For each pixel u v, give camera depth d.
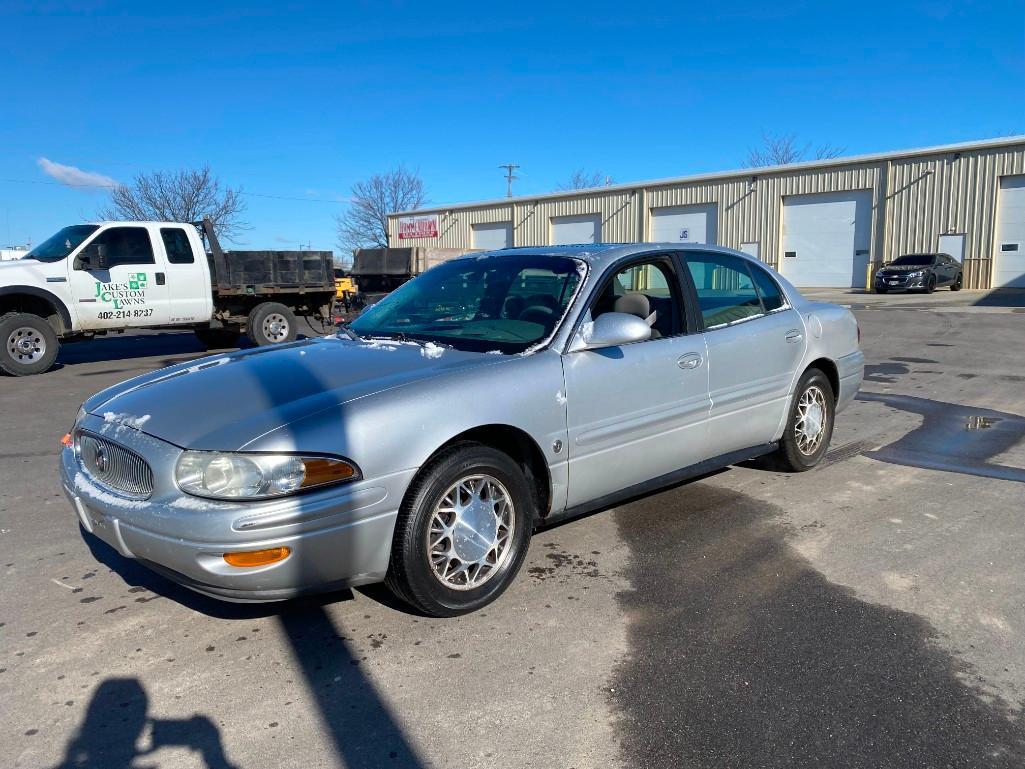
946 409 7.80
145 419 3.12
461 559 3.30
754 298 4.96
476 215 45.38
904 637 3.17
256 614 3.41
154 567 3.01
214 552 2.75
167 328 13.49
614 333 3.67
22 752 2.48
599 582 3.71
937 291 29.05
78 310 11.41
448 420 3.16
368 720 2.64
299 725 2.62
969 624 3.28
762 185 34.16
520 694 2.79
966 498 4.93
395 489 3.02
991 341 13.54
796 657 3.03
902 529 4.39
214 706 2.72
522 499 3.49
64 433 7.20
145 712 2.69
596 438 3.77
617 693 2.79
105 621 3.35
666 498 4.94
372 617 3.37
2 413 8.23
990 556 3.99
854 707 2.70
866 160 31.09
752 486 5.18
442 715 2.67
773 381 4.88
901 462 5.79
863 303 23.92
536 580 3.73
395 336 4.08
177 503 2.82
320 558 2.88
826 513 4.65
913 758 2.44
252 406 3.06
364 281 19.05
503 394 3.37
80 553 4.13
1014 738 2.53
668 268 4.40
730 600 3.51
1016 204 27.92
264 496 2.77
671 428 4.17
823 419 5.45
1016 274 28.23
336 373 3.37
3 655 3.07
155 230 12.16
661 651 3.07
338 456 2.88
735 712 2.68
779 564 3.91
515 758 2.45
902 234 30.59
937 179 29.48
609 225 39.47
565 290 3.95
